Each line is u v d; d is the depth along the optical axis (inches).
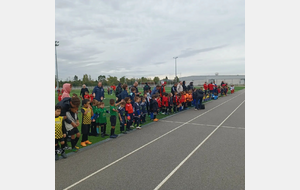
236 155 216.5
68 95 255.1
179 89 596.4
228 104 710.5
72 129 229.3
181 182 159.3
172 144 258.5
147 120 424.5
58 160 206.2
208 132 319.9
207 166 189.2
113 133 290.0
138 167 188.5
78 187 152.9
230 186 152.3
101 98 361.1
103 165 193.8
